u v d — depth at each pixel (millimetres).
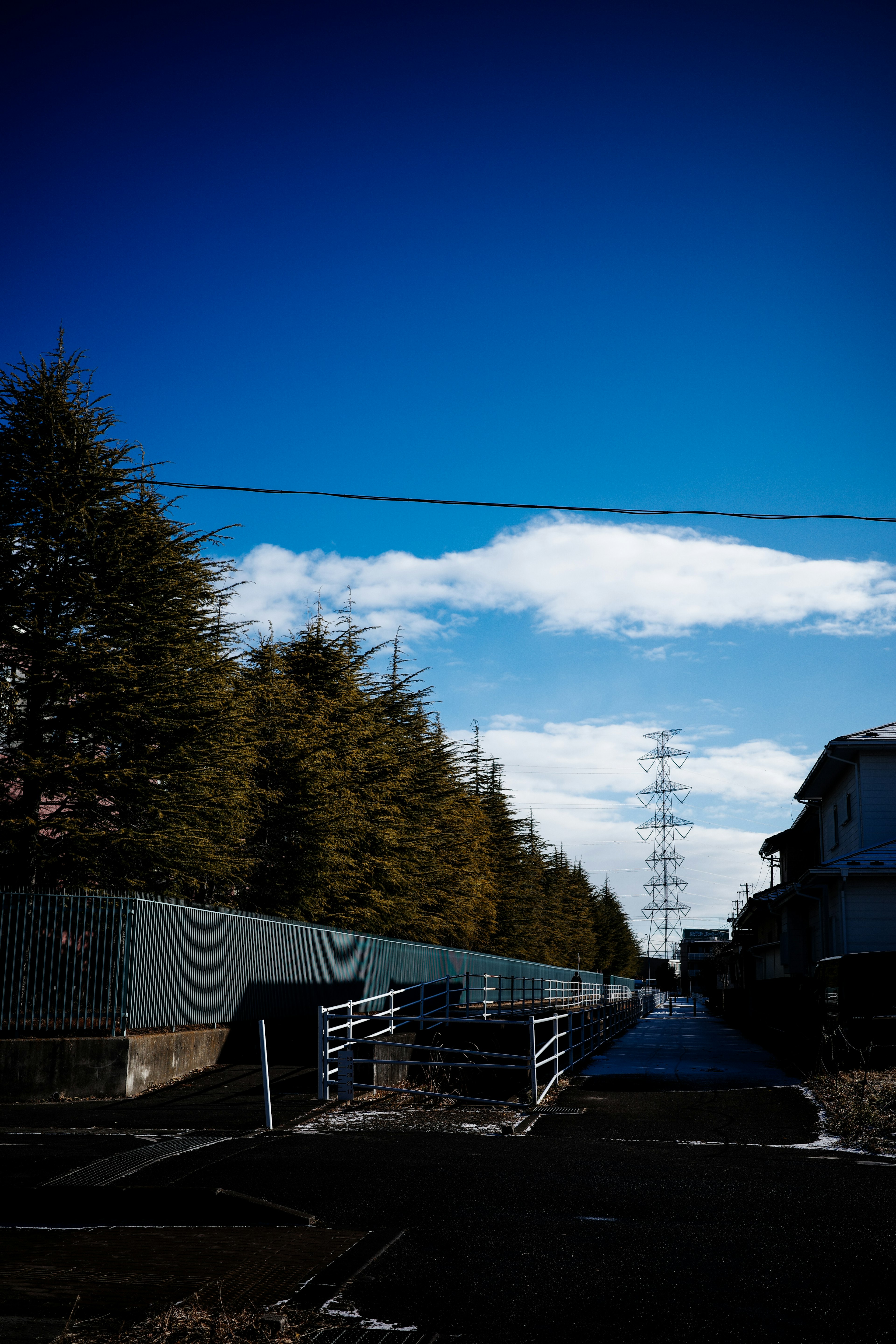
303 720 28891
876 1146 10055
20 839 18016
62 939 14695
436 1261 6016
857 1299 5359
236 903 25641
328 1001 24125
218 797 20609
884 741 27656
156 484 15102
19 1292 5320
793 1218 7051
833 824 32281
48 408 19406
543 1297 5387
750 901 38719
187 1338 4656
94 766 18297
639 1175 8602
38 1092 13750
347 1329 4918
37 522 19047
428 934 38938
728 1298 5371
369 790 32375
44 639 18266
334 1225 6871
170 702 19250
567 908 83938
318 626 34562
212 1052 17344
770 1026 26078
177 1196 7352
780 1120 12234
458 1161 9148
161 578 19703
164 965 16062
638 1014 45875
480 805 54344
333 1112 12453
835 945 27703
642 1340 4789
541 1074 18219
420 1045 16031
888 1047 15586
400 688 42281
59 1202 7461
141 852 18844
